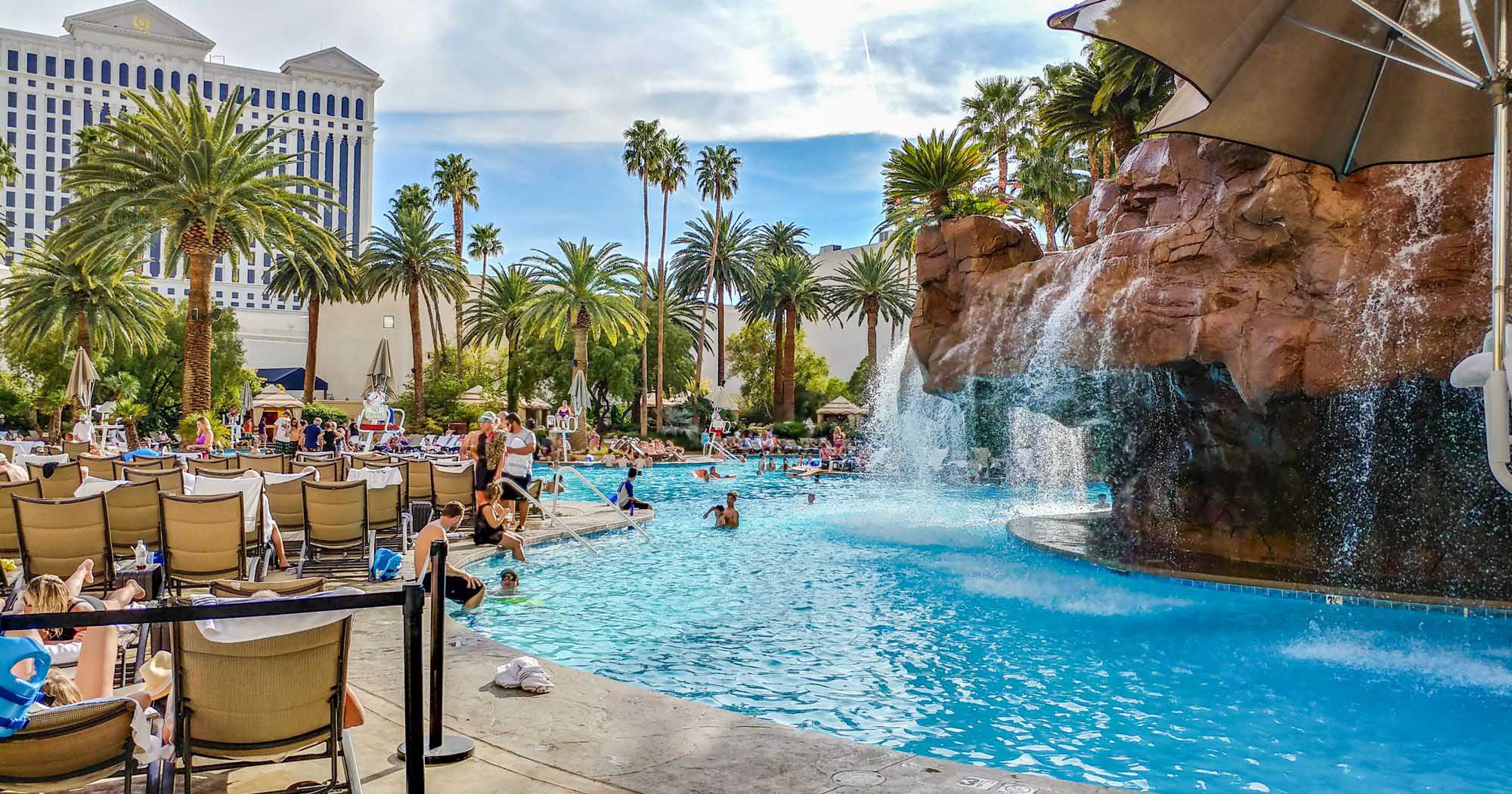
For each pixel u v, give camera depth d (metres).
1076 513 19.36
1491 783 4.95
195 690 3.50
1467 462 10.12
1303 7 4.77
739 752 4.48
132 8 123.25
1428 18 4.85
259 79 129.88
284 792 3.81
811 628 8.61
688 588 10.52
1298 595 9.96
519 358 58.09
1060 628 8.65
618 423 58.53
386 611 7.81
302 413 48.41
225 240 27.72
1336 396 10.40
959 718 6.03
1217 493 12.62
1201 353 10.63
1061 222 44.16
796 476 31.27
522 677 5.55
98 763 3.15
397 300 64.31
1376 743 5.58
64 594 3.97
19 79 118.19
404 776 4.12
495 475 12.98
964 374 14.82
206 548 7.93
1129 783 4.95
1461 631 8.45
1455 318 8.99
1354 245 9.57
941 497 23.89
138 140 26.00
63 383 45.53
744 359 67.69
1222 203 10.59
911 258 43.25
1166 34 4.78
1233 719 6.02
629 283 47.94
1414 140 5.31
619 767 4.27
